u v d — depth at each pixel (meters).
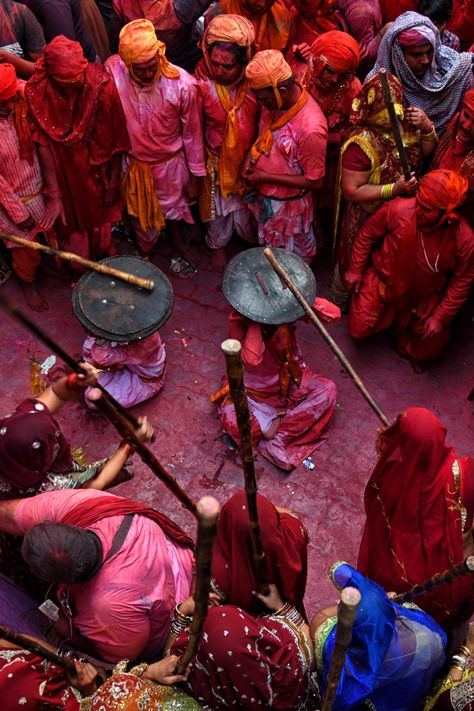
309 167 4.46
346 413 4.79
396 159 4.39
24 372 4.85
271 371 4.39
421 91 4.52
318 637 2.80
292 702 2.68
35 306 5.07
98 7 5.57
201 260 5.37
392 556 3.44
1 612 3.21
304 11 4.75
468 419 4.82
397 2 5.25
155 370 4.63
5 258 5.18
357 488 4.52
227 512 2.92
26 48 4.73
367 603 2.65
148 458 2.28
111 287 4.20
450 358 5.03
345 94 4.55
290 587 2.94
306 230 4.92
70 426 4.63
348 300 5.12
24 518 3.06
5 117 4.11
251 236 5.32
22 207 4.47
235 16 4.22
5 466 3.11
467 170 4.32
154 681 2.68
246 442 2.19
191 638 2.27
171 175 4.73
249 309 4.07
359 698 2.64
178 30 4.99
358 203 4.52
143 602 2.88
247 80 4.35
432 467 3.21
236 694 2.62
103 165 4.52
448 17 4.83
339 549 4.32
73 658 2.92
